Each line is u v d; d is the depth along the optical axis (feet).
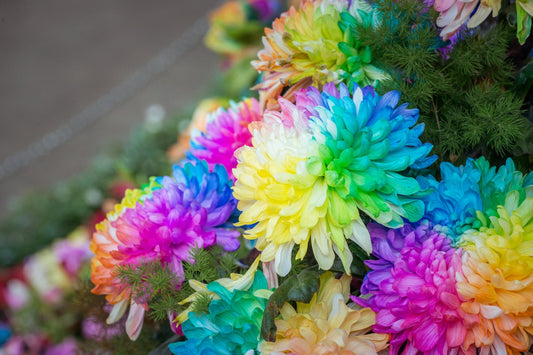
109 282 2.21
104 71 15.89
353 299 1.96
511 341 1.89
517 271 1.89
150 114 7.41
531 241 1.93
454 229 1.95
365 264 1.98
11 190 12.73
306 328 1.86
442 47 2.26
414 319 1.90
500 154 2.27
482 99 2.19
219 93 6.44
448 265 1.92
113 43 16.88
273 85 2.29
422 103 2.20
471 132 2.17
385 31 2.17
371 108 1.97
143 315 2.20
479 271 1.89
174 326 2.14
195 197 2.19
